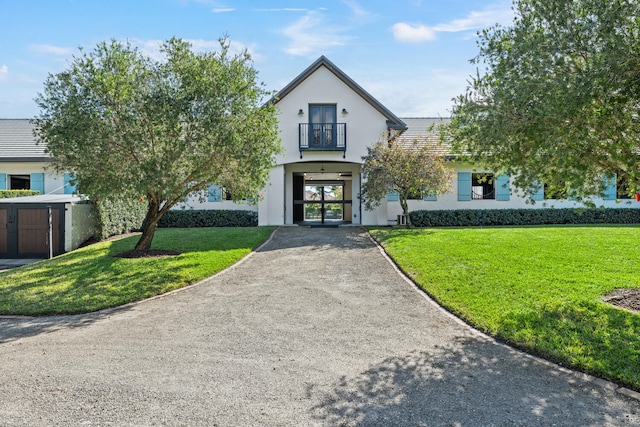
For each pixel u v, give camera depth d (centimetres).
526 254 916
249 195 1072
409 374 388
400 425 301
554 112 461
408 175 1445
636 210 1789
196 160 888
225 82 883
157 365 412
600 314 523
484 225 1766
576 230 1349
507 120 511
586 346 429
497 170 614
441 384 367
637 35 453
